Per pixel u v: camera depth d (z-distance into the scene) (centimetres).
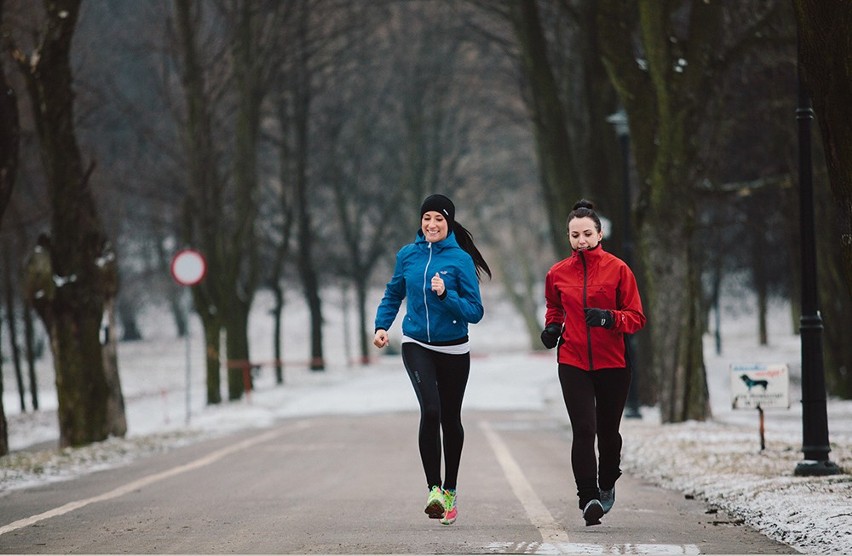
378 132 17800
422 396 2759
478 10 11706
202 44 11350
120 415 6338
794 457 4303
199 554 2420
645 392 9038
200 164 10925
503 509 3212
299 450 5703
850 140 2773
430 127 17762
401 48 16438
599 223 2717
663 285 6650
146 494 3728
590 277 2695
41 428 9019
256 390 13100
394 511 3189
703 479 3819
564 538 2623
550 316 2761
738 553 2403
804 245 3888
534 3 9338
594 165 9188
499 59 15412
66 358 6169
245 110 11238
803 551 2438
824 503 2994
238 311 12250
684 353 6625
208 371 11156
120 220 13675
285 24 11212
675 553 2398
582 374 2697
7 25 7312
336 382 14375
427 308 2773
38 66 5994
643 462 4634
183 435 6944
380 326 2831
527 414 9069
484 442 6044
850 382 9400
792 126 8450
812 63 2809
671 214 6619
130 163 13950
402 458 5181
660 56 6494
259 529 2814
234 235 11338
